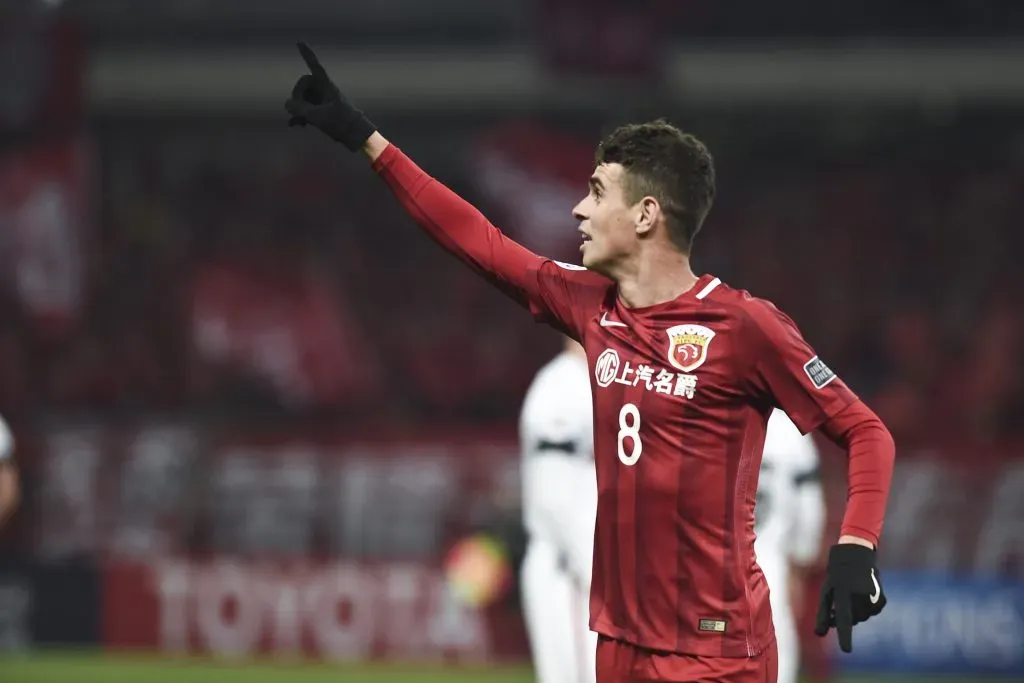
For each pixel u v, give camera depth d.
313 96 13.71
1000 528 44.81
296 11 68.62
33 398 59.38
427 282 66.94
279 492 47.94
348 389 62.47
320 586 45.66
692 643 12.11
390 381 62.75
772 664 12.52
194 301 62.81
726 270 69.00
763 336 12.00
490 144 60.41
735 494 12.18
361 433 48.22
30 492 47.81
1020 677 42.50
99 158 72.19
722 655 12.09
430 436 48.00
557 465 19.58
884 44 67.38
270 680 40.34
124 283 65.44
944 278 67.88
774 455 20.62
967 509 45.03
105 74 68.75
